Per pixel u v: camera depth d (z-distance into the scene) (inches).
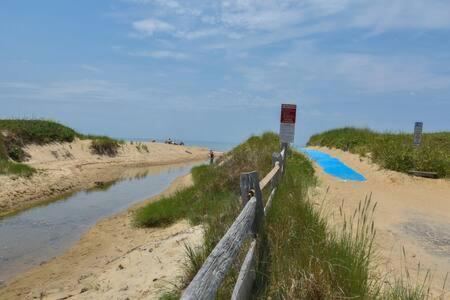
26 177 780.6
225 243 136.1
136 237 465.7
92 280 320.5
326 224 264.5
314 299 176.7
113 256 402.0
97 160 1327.5
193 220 432.1
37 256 422.0
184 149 2130.9
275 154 421.7
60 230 523.8
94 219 586.9
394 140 846.5
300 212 257.1
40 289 329.1
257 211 209.0
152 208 535.8
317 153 945.5
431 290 213.2
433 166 612.1
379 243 289.9
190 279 241.6
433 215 394.6
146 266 308.0
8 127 1090.1
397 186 549.3
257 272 189.3
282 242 212.2
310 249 205.2
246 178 199.3
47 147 1170.6
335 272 189.5
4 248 446.9
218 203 434.0
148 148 1806.1
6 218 581.3
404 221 364.8
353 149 893.8
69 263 396.5
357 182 571.5
